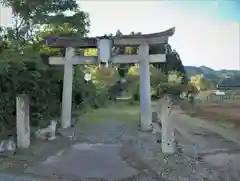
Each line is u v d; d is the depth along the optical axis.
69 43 10.43
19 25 12.74
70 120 10.58
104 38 10.12
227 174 5.65
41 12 12.34
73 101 13.82
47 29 13.17
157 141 8.41
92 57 10.42
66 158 6.80
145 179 5.46
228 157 6.74
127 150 7.48
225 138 8.66
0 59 9.15
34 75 9.85
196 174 5.67
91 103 16.31
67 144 8.09
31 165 6.28
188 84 17.70
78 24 12.88
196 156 6.84
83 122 11.55
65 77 10.52
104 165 6.31
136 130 9.98
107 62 10.09
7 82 8.85
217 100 16.00
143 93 10.06
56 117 11.20
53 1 12.34
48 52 11.93
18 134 7.52
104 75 21.06
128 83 21.50
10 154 6.88
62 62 10.56
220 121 11.32
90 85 16.86
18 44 10.86
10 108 8.65
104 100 18.45
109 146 7.92
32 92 9.78
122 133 9.52
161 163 6.38
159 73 17.73
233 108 14.11
